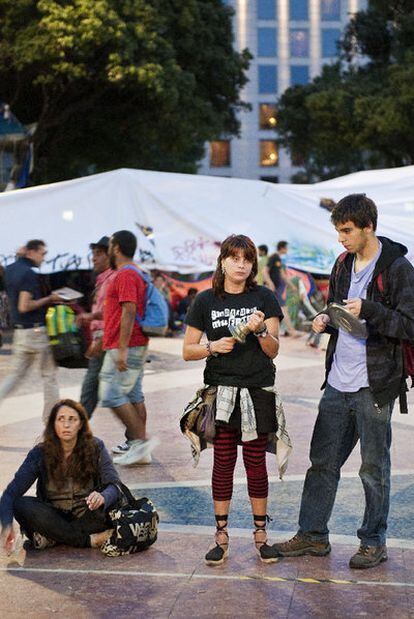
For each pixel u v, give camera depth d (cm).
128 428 805
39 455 573
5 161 3450
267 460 833
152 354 1695
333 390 530
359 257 521
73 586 501
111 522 569
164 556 551
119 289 779
